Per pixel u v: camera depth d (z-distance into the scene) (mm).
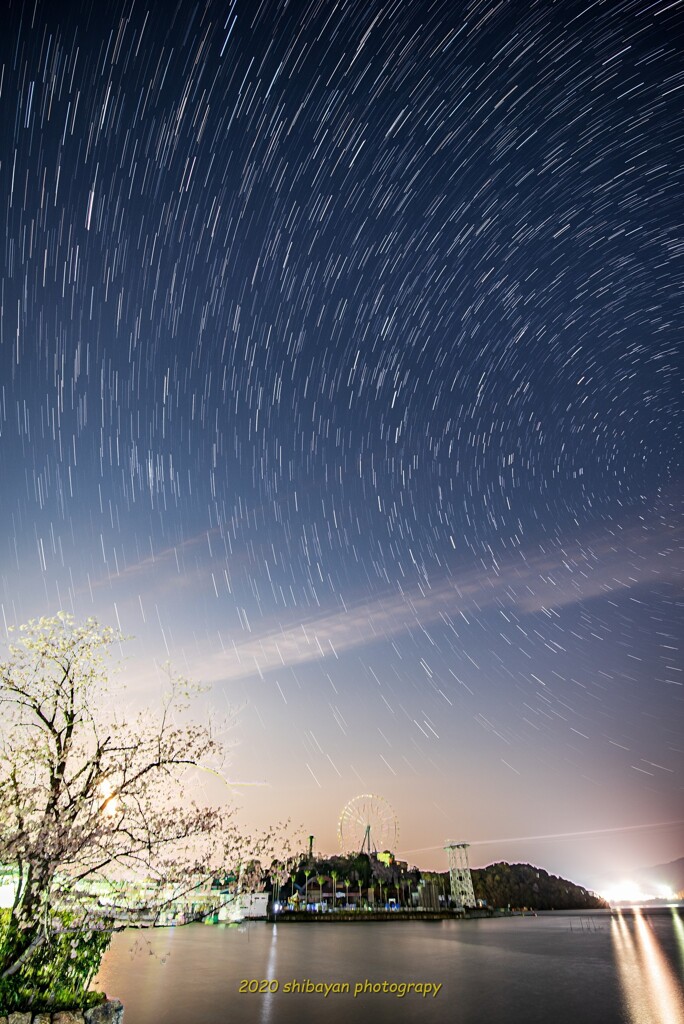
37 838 9797
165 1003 21250
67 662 11898
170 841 10391
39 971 11508
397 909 118562
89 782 11016
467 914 120125
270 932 70188
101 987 24484
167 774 11188
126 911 10039
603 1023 20547
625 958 41281
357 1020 20344
